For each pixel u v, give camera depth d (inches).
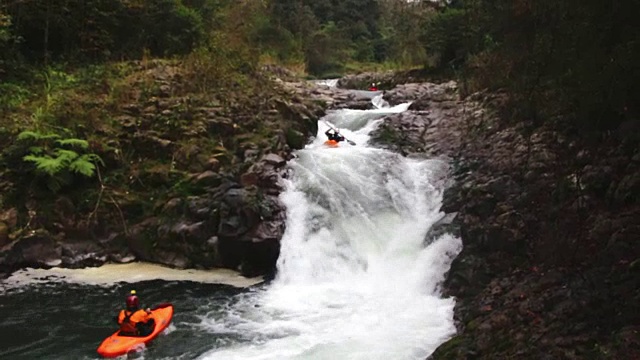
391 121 589.3
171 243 419.8
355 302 350.6
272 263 406.6
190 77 568.4
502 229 334.3
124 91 526.0
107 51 625.3
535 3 284.2
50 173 414.6
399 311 331.0
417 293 365.1
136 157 474.0
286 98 606.9
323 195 450.0
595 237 286.7
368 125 603.2
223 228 399.9
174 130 488.1
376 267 410.6
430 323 309.9
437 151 528.1
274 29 1186.6
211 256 410.3
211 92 553.0
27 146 435.8
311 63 1349.7
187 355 274.2
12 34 572.7
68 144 446.6
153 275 398.9
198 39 687.1
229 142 492.4
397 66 1095.6
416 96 724.0
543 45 284.5
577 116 336.8
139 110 508.1
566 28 263.1
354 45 1549.0
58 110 477.7
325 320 319.0
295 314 329.1
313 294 366.3
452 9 806.5
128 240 427.8
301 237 423.8
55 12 597.9
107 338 287.9
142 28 663.8
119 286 374.6
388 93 754.8
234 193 414.9
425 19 957.8
